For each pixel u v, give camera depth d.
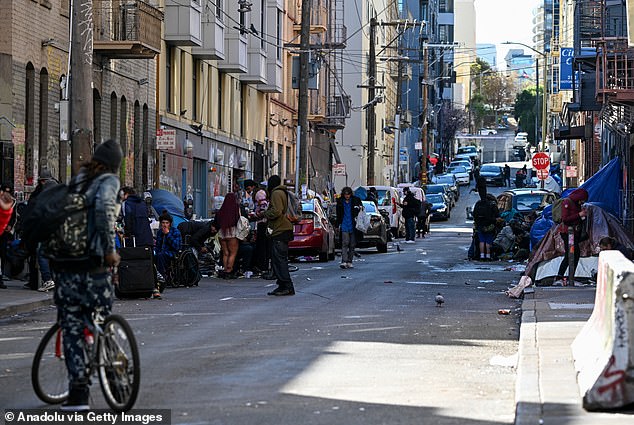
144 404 13.39
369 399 13.71
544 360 15.66
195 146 56.66
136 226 28.58
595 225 30.42
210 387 14.58
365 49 113.75
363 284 32.19
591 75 45.94
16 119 34.72
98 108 42.81
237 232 34.47
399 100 104.25
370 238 50.22
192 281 31.59
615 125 43.59
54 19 38.03
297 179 57.16
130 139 46.53
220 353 17.72
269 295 28.62
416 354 17.64
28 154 36.38
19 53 34.94
